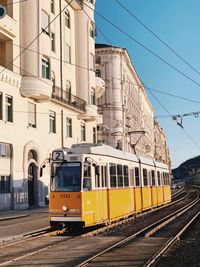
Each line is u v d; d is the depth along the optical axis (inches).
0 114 1337.4
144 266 416.5
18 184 1405.0
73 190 738.8
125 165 968.3
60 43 1809.8
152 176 1296.8
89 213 746.8
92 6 2116.1
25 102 1487.5
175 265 429.7
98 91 2207.2
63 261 455.8
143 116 4119.1
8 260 468.1
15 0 1477.6
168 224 891.4
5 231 759.1
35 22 1513.3
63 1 1865.2
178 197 2418.8
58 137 1733.5
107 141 2751.0
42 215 1129.4
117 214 876.0
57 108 1736.0
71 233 735.7
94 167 776.9
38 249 548.4
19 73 1471.5
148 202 1200.2
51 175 759.7
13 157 1385.3
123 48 2861.7
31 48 1498.5
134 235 670.5
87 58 2026.3
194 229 807.1
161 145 6063.0
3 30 1371.8
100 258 469.7
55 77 1734.7
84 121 2036.2
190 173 6712.6
